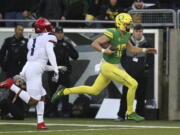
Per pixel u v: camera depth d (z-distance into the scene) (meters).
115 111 41.12
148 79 41.25
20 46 41.16
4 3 48.97
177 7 49.00
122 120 38.09
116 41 34.06
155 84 41.16
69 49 41.06
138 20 41.88
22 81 33.00
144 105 39.28
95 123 36.31
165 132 30.72
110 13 44.50
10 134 28.84
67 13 46.41
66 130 31.14
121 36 34.06
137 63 38.06
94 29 42.06
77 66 42.25
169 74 41.78
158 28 42.34
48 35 31.20
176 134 29.75
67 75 41.03
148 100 41.25
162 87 42.00
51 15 45.88
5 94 38.34
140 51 34.78
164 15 41.97
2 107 38.41
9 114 38.69
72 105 42.00
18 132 29.86
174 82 41.62
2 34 43.03
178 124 36.66
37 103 31.44
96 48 33.81
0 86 31.52
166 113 41.91
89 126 33.94
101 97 41.69
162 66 41.91
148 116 41.22
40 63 31.12
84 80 42.22
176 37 41.59
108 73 34.25
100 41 34.03
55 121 37.88
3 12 49.09
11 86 31.48
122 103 37.81
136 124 35.78
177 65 41.69
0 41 43.06
